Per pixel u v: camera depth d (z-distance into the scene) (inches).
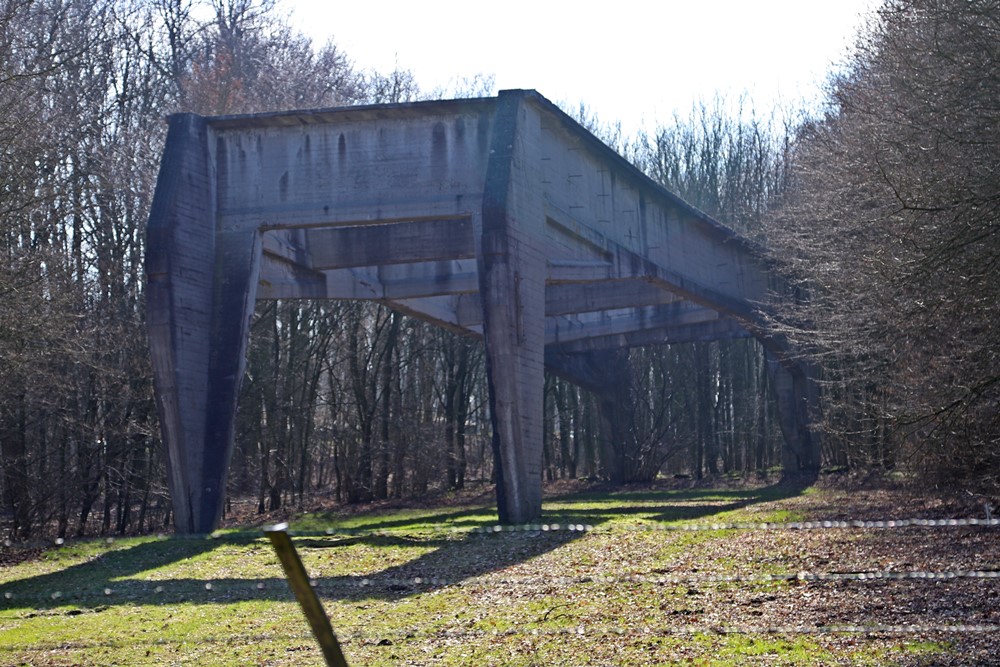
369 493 1846.7
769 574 559.5
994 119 679.1
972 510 873.5
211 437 1005.2
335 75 1793.8
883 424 909.8
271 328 1644.9
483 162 1028.5
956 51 710.5
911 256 714.2
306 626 481.1
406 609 515.8
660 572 588.4
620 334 1855.3
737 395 2263.8
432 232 1186.0
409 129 1041.5
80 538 1273.4
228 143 1058.7
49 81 1255.5
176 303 987.9
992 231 669.3
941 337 773.9
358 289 1316.4
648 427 2287.2
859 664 351.9
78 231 1355.8
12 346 952.9
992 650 364.8
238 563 762.2
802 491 1407.5
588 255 1153.4
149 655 431.5
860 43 1008.2
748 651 376.8
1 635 493.0
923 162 737.0
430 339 1975.9
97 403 1344.7
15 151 945.5
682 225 1406.3
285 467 1758.1
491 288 923.4
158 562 791.1
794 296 1524.4
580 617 461.7
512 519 917.8
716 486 1849.2
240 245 1045.8
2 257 934.4
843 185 937.5
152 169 1418.6
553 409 2365.9
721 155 2389.3
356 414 1894.7
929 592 482.0
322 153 1050.7
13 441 1238.9
